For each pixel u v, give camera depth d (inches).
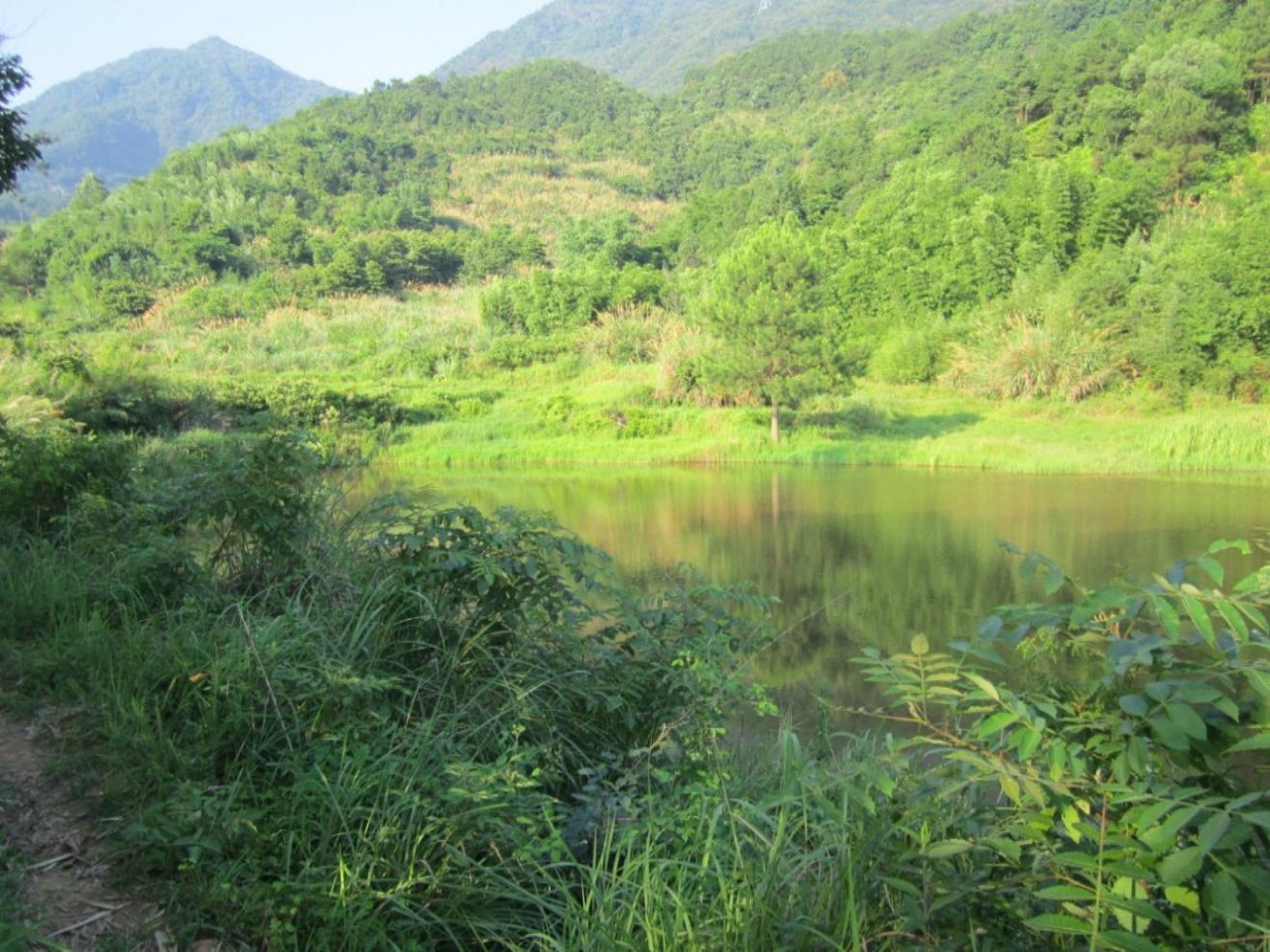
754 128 4559.5
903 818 90.7
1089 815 80.6
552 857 110.0
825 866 99.7
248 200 2516.0
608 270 1685.5
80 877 104.0
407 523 178.4
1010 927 83.6
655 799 122.2
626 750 149.7
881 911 90.6
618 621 173.9
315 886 100.2
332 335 1596.9
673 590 180.2
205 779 119.0
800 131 4111.7
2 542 214.7
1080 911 73.7
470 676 148.8
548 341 1364.4
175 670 141.5
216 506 179.0
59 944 89.8
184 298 1806.1
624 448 889.5
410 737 128.9
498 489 677.3
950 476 719.1
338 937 98.3
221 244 2078.0
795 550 442.6
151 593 177.9
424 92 4537.4
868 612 326.6
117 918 98.0
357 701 132.7
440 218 2898.6
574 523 528.4
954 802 99.9
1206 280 1010.1
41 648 155.2
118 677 141.8
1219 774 73.4
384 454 859.4
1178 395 980.6
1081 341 1032.2
